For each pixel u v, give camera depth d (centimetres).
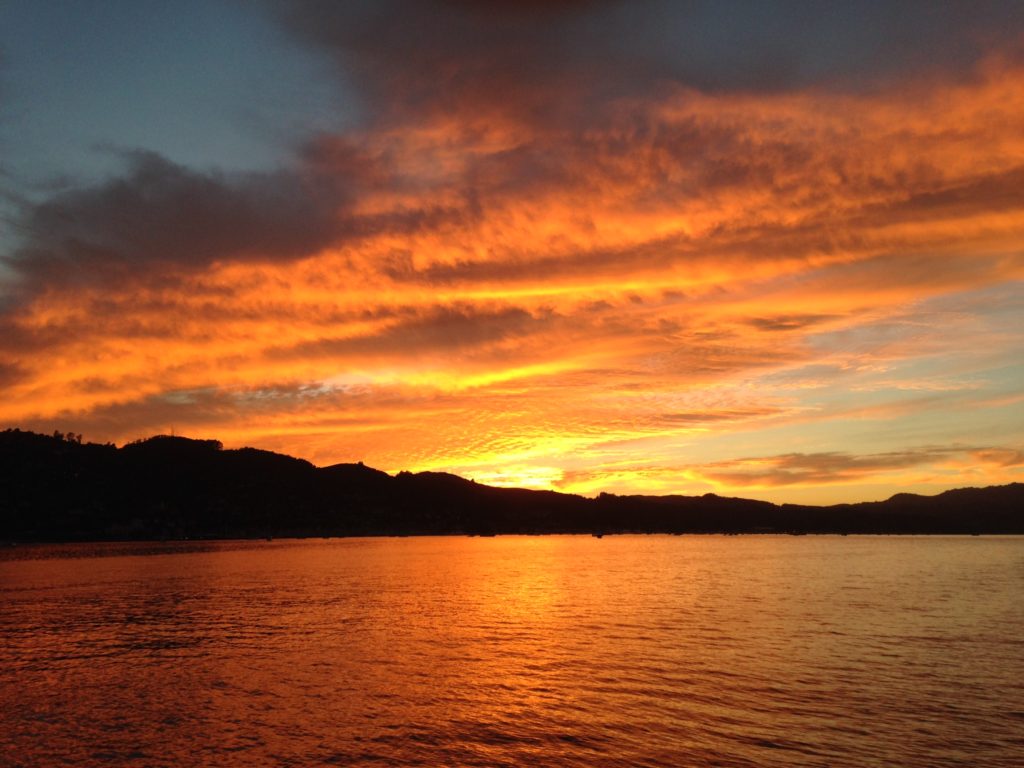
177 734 2612
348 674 3597
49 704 3016
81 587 8900
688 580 10069
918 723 2755
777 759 2364
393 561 15712
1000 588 8556
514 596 7719
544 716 2842
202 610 6388
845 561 15400
